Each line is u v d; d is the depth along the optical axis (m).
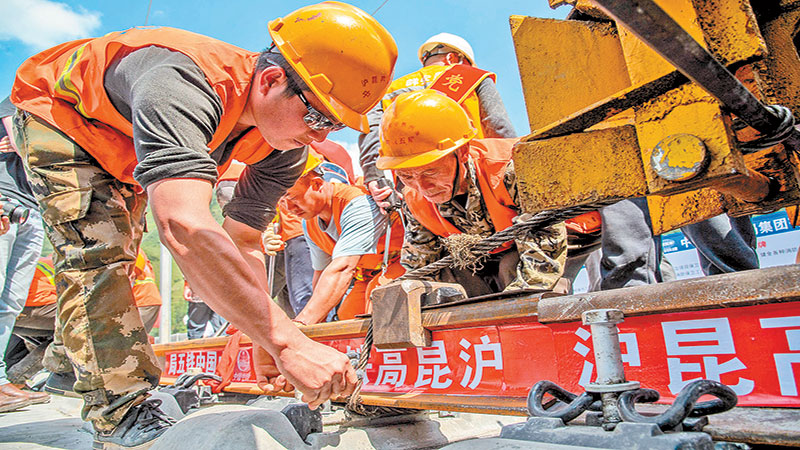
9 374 3.49
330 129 1.44
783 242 3.66
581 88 1.06
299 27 1.38
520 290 1.17
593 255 2.96
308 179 2.85
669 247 4.34
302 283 3.95
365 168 2.88
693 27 0.80
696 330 0.90
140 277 4.25
